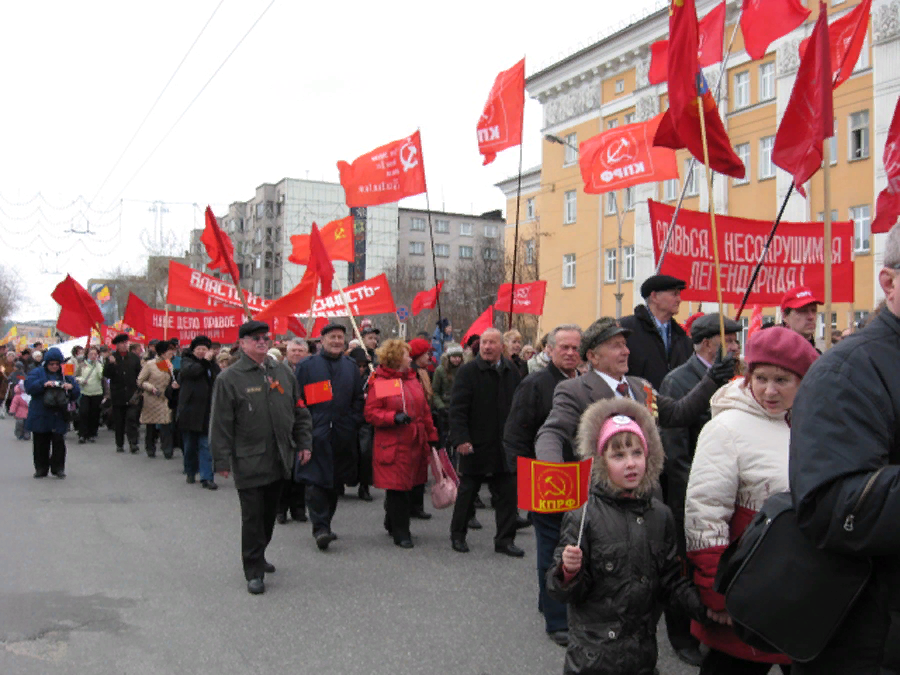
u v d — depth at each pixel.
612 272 32.62
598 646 3.17
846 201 22.17
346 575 6.39
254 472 5.96
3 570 6.38
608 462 3.24
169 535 7.72
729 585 2.31
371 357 12.28
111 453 14.55
